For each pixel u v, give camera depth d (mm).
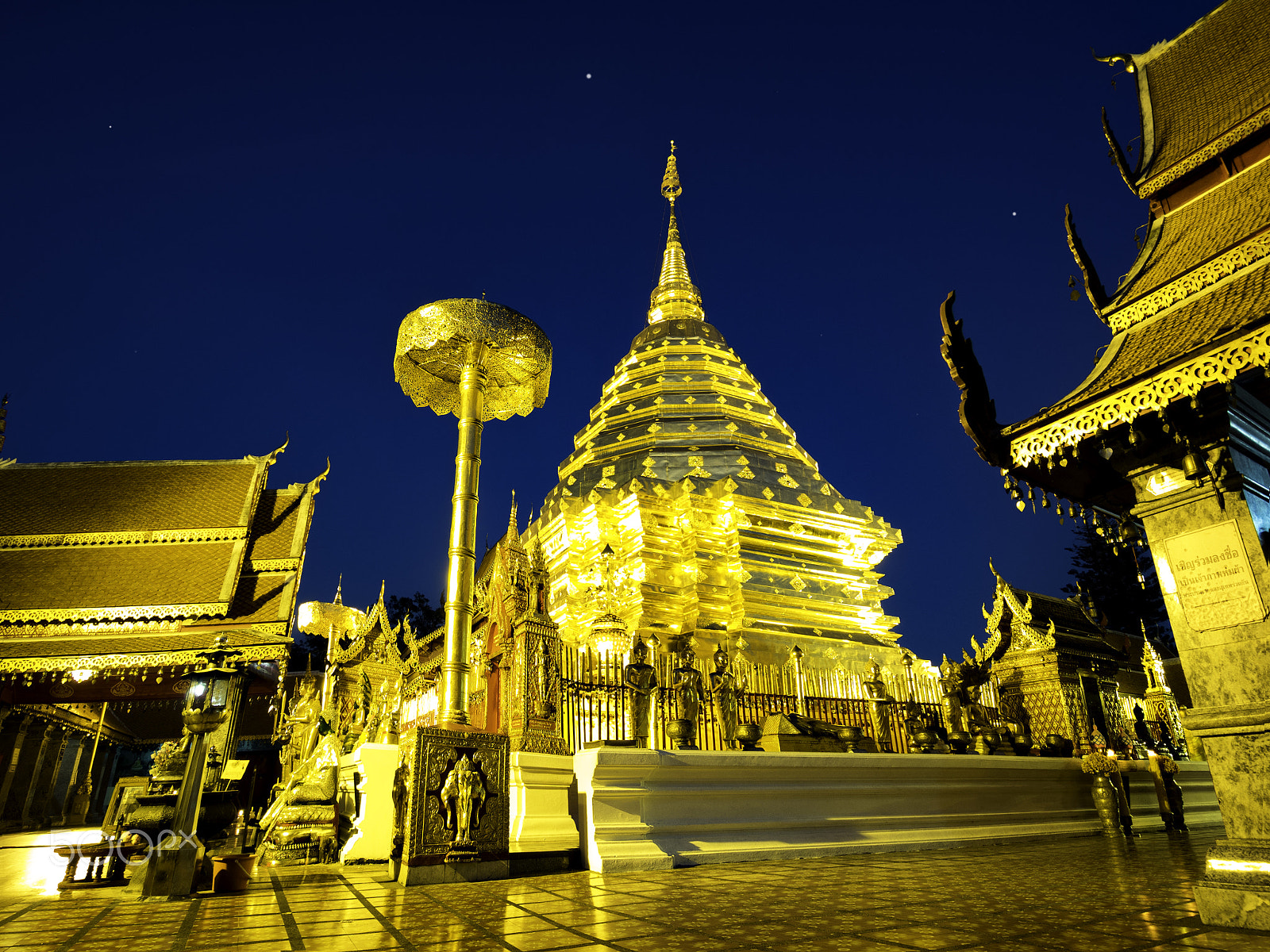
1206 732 5719
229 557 21453
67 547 21234
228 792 8406
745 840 10406
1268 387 6367
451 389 12312
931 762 12656
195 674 19688
